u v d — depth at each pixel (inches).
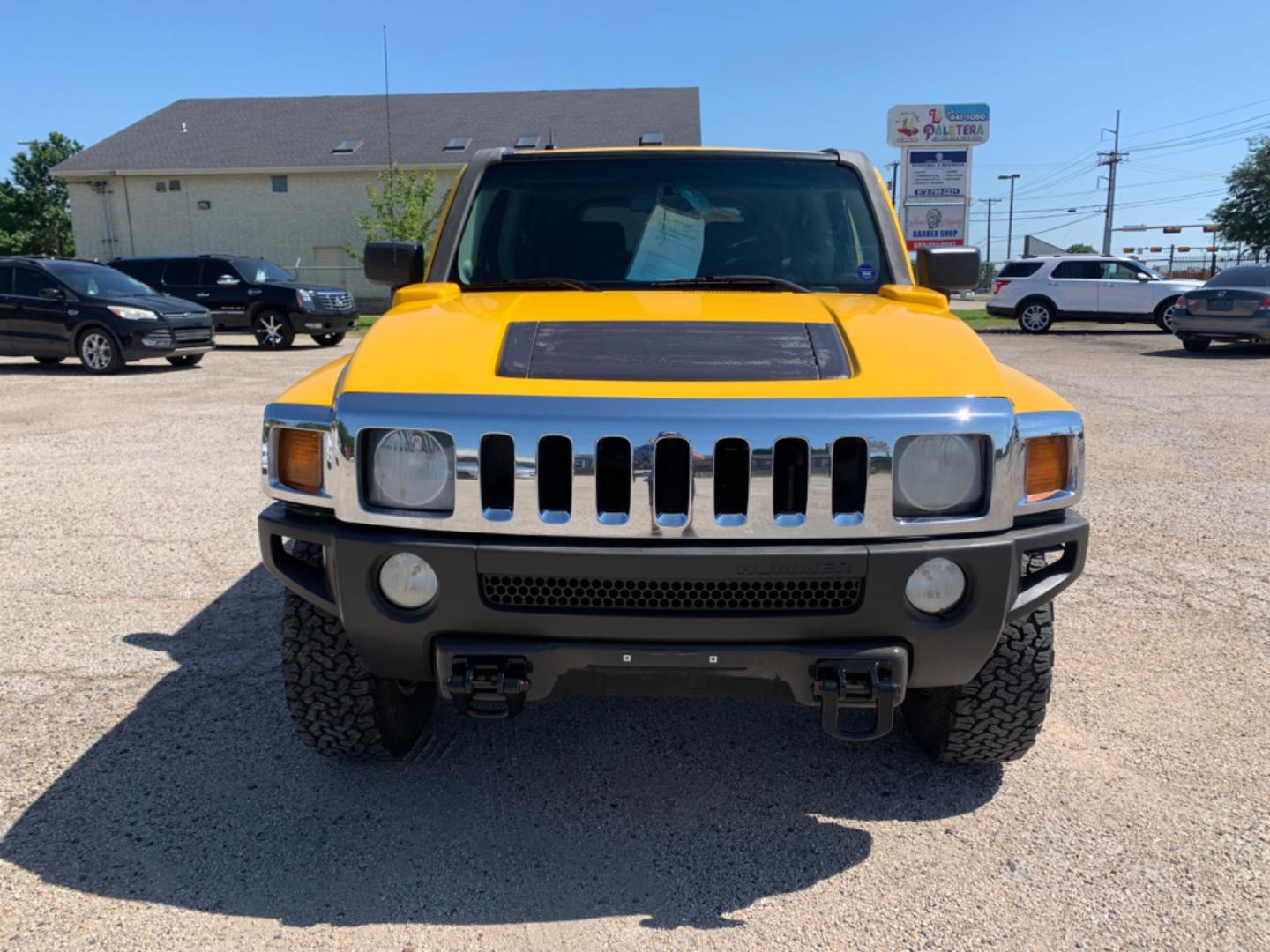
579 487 91.1
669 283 133.5
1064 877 102.2
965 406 93.7
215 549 215.6
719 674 95.9
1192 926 94.3
